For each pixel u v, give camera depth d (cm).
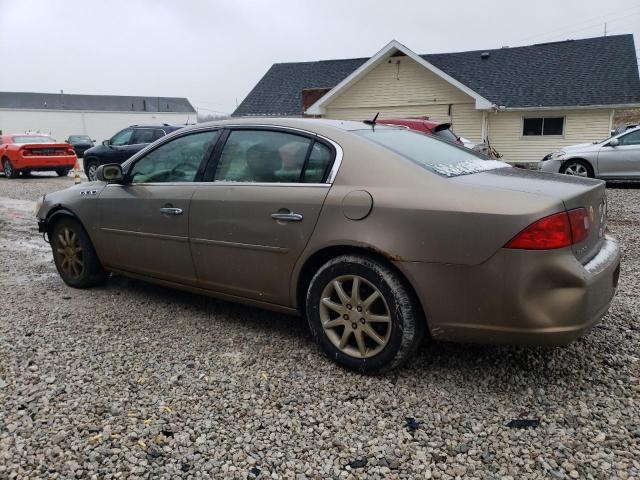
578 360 311
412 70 1884
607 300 275
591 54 1902
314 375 298
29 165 1620
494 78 1934
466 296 259
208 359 320
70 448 232
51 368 307
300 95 2262
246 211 329
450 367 304
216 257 350
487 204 254
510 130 1861
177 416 257
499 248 248
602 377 291
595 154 1130
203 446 235
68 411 261
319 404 268
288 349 333
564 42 1989
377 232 278
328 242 294
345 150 305
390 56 1897
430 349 328
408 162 291
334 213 293
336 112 2014
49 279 502
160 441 238
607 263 276
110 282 485
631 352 319
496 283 251
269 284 328
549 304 246
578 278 247
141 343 344
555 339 249
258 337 353
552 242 244
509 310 250
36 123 5631
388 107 1945
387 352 283
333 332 308
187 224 362
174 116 6494
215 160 360
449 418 254
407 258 269
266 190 324
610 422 249
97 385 287
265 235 321
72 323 379
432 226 263
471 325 262
